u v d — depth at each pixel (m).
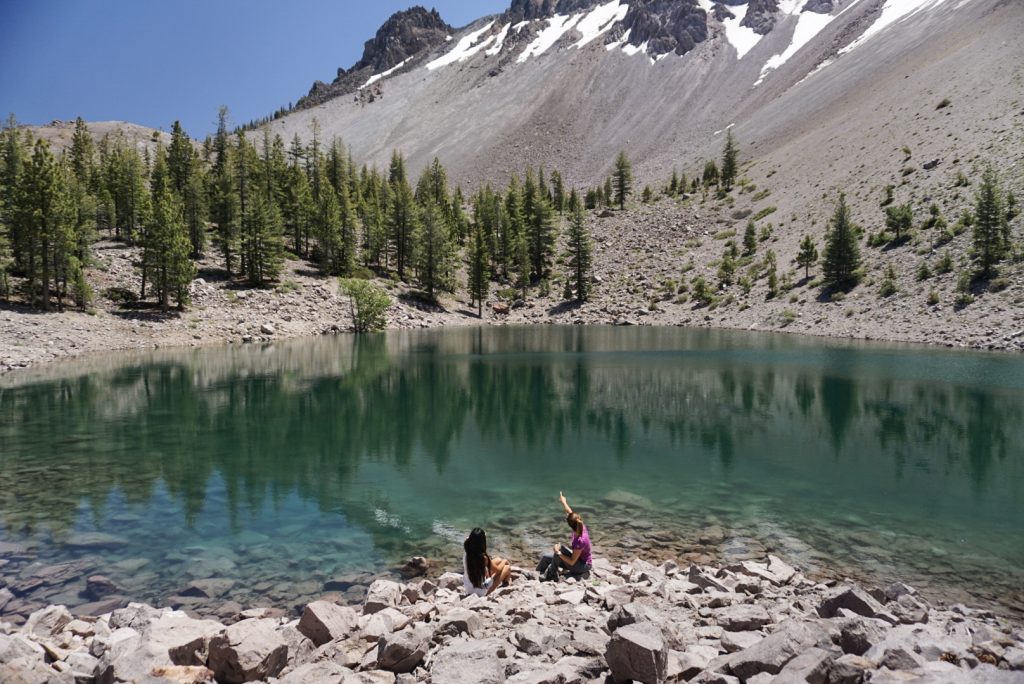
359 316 84.44
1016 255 63.22
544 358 55.84
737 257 107.75
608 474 21.86
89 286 63.56
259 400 35.66
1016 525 16.41
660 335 79.62
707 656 7.11
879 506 18.09
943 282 68.06
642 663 6.00
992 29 128.75
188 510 17.86
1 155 81.12
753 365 49.06
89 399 34.81
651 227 133.88
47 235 59.44
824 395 36.25
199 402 34.81
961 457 23.58
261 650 6.87
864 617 8.38
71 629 9.45
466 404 35.34
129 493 19.39
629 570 12.60
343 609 9.03
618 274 119.44
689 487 20.23
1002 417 29.92
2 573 13.17
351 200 132.88
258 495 19.45
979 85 103.75
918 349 55.56
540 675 6.16
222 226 89.75
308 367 49.19
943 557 14.16
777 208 116.88
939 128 100.00
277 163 123.44
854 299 76.69
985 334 56.22
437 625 7.97
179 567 13.70
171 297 75.25
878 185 97.81
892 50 171.50
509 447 26.00
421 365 51.06
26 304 60.66
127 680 6.55
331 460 23.88
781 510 17.81
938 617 9.98
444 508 18.25
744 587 11.06
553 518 17.36
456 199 149.50
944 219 77.31
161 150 118.31
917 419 29.91
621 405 34.91
